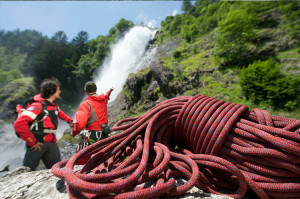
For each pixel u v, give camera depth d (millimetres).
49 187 1522
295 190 1149
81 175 1123
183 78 9922
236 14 9766
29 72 48844
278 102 5715
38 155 2365
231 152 1414
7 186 1602
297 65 6578
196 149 1625
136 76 14508
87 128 2271
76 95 48344
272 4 10789
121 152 1710
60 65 50531
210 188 1380
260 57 8602
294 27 9109
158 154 1352
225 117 1481
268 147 1278
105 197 1049
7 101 30266
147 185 1405
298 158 1134
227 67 9492
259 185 1214
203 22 21875
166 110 1771
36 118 2309
